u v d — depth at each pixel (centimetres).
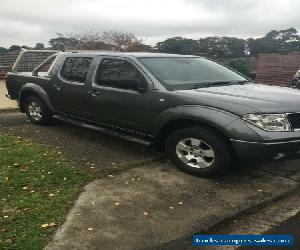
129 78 598
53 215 418
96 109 655
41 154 621
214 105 502
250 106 486
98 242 372
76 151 644
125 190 489
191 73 612
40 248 357
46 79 768
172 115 537
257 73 2300
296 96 533
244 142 475
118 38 3030
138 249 363
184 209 441
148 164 588
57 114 764
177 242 376
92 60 673
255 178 536
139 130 596
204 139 514
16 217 411
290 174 552
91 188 493
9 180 508
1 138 722
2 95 1325
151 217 421
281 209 452
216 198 471
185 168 545
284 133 479
